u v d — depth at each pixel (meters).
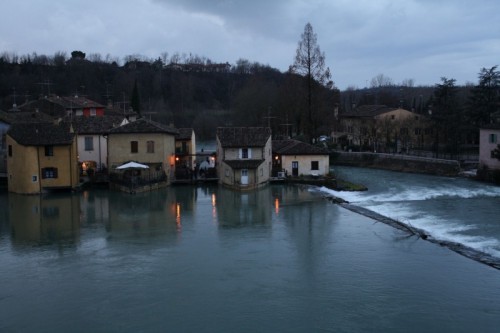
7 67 168.75
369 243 40.47
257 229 45.28
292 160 74.56
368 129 112.69
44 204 57.19
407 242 40.66
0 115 69.56
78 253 38.47
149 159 68.81
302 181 72.50
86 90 168.25
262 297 29.81
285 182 73.31
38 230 45.50
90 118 76.94
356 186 68.56
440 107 98.81
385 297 29.59
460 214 50.66
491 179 72.69
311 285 31.52
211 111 168.75
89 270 34.66
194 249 39.25
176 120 159.12
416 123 110.06
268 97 129.75
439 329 25.77
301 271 34.03
